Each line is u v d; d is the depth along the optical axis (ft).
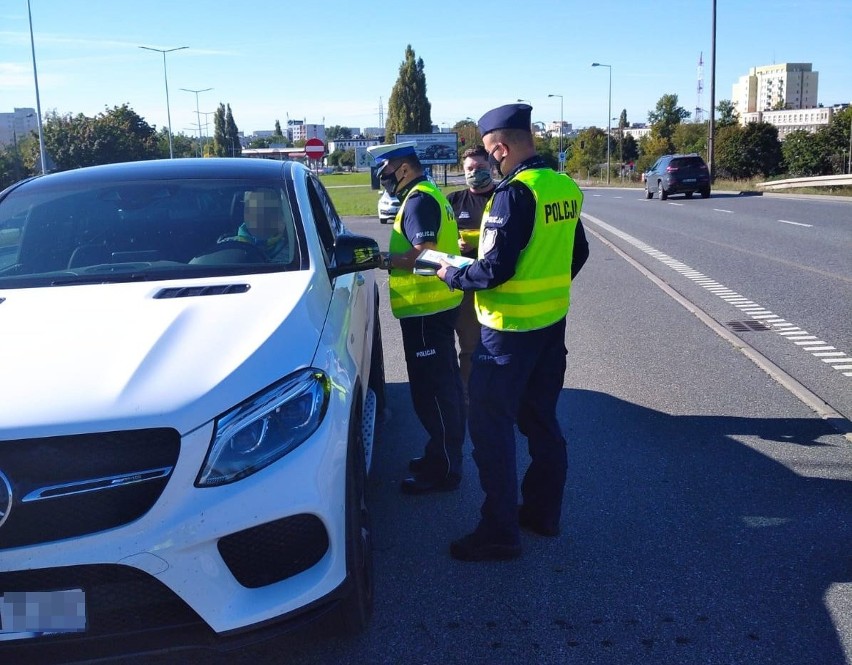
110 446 8.09
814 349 24.49
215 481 8.26
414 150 14.92
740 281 38.06
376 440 17.69
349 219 85.40
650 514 13.74
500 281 11.40
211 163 14.73
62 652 8.20
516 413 12.26
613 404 19.69
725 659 9.73
